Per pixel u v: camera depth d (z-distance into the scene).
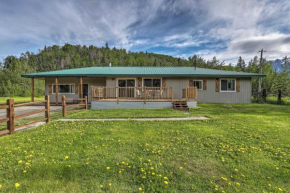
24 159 2.92
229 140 3.99
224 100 13.40
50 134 4.41
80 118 6.89
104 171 2.57
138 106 10.45
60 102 14.55
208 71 14.26
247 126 5.32
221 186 2.25
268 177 2.45
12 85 27.64
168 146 3.60
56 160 2.88
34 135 4.31
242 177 2.46
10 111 4.45
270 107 10.66
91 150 3.35
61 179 2.36
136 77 13.24
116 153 3.21
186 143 3.79
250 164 2.83
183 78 13.29
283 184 2.32
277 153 3.27
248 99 13.43
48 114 6.02
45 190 2.10
